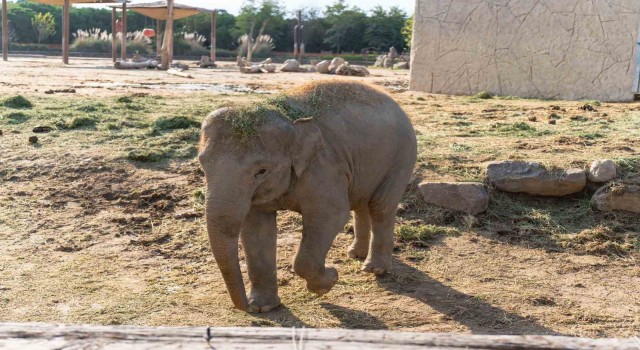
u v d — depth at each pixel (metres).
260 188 4.23
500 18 17.62
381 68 41.38
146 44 49.16
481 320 4.84
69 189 7.67
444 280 5.60
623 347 2.13
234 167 4.00
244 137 4.05
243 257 5.97
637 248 6.34
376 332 2.20
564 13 16.98
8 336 2.15
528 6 17.31
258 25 68.31
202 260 6.02
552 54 17.20
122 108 11.32
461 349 2.13
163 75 23.12
